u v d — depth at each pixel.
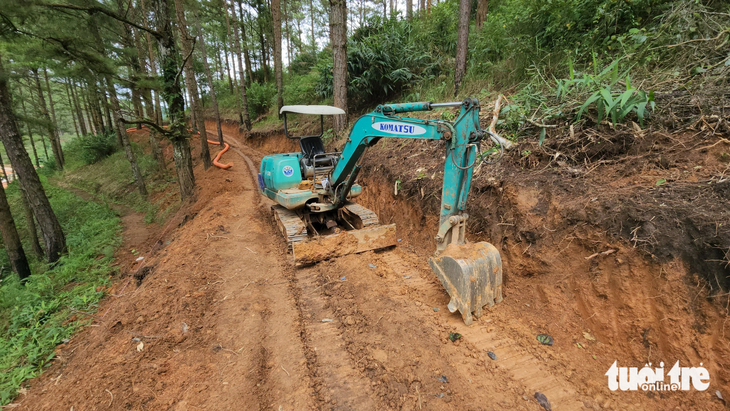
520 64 7.48
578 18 6.86
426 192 6.11
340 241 5.83
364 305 4.41
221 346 3.81
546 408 2.75
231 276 5.46
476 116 3.58
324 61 14.06
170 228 10.69
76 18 8.70
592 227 3.50
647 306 3.00
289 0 31.02
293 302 4.69
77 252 10.07
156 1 9.27
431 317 4.02
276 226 7.64
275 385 3.22
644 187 3.50
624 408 2.70
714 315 2.63
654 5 5.74
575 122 4.71
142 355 3.65
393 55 11.62
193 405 2.99
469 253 3.88
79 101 31.36
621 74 4.95
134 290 6.26
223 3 24.23
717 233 2.71
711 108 3.80
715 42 4.53
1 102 9.26
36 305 6.72
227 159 17.80
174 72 10.05
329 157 7.30
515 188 4.52
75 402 3.11
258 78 32.22
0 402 3.77
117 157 24.48
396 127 4.39
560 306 3.65
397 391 3.01
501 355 3.36
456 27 12.20
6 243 8.98
